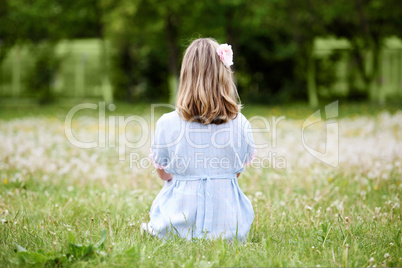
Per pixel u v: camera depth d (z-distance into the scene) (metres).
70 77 28.42
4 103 25.48
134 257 3.18
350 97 26.69
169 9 21.69
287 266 3.14
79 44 29.34
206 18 22.58
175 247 3.47
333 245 3.60
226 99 3.66
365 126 12.41
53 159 7.83
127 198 5.33
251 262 3.19
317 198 5.24
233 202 3.78
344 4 22.34
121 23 21.92
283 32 27.70
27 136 10.78
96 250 3.24
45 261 3.13
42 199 5.34
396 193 5.59
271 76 28.75
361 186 5.96
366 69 26.17
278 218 4.50
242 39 26.48
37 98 27.52
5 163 7.33
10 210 4.69
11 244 3.56
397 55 26.98
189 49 3.77
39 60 24.70
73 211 4.78
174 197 3.74
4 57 23.86
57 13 23.59
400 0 21.28
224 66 3.72
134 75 28.20
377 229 4.07
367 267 3.15
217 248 3.38
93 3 24.02
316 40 26.53
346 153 8.19
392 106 19.50
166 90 28.72
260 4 21.67
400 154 7.79
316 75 26.80
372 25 23.77
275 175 6.56
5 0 22.06
